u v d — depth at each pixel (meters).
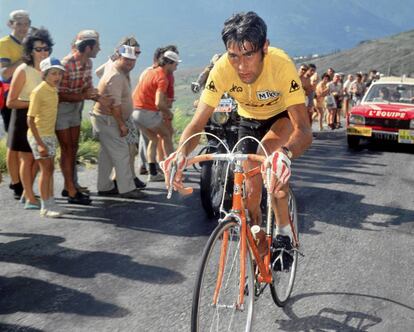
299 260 5.37
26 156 6.77
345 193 8.63
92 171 9.51
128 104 7.68
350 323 4.01
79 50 6.93
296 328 3.89
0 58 7.67
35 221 6.39
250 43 3.25
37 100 6.18
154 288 4.56
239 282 3.15
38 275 4.76
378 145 14.79
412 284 4.85
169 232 6.17
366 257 5.55
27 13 7.70
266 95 3.85
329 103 19.58
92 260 5.17
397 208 7.74
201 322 3.41
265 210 6.14
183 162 3.13
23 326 3.82
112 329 3.82
